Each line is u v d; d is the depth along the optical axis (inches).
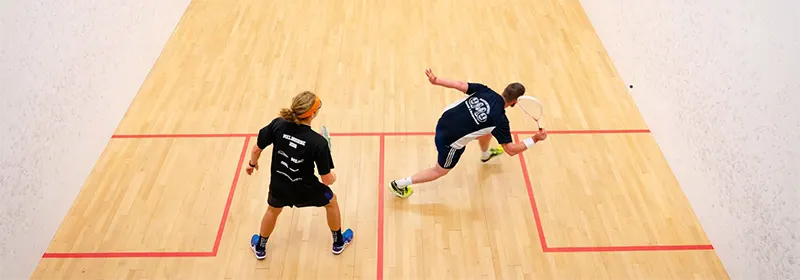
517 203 172.2
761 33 143.2
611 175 183.3
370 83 224.8
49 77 163.9
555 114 209.6
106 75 196.2
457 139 152.6
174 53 244.7
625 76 227.9
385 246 158.6
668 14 192.7
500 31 263.6
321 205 140.8
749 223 145.3
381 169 183.3
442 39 256.2
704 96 167.9
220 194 173.8
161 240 159.3
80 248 157.0
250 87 222.5
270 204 140.3
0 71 142.7
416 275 150.7
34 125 155.6
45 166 158.9
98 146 187.5
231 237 160.2
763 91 141.1
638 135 201.2
